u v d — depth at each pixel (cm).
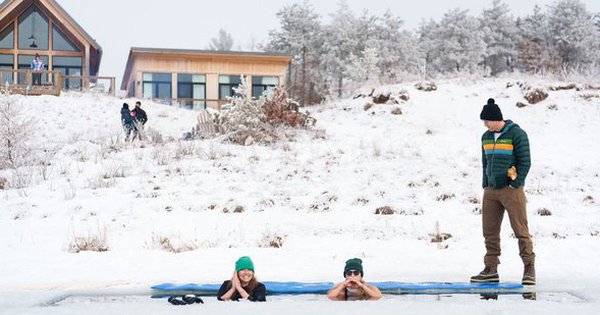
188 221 1434
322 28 6881
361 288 708
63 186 1802
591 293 724
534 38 7356
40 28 4128
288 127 2653
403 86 3722
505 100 3512
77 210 1545
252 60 4184
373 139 2628
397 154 2259
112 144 2392
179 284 778
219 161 2097
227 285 702
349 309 568
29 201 1636
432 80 4097
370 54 5100
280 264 1052
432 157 2220
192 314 548
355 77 5094
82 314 557
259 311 561
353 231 1349
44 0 3859
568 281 870
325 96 4572
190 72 4106
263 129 2519
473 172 1991
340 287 702
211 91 4138
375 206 1584
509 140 809
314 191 1753
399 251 1174
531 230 1320
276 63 4231
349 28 6638
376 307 581
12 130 2150
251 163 2088
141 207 1566
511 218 805
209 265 1036
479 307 580
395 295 735
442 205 1600
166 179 1869
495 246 827
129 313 560
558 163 2172
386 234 1316
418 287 735
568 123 3142
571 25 7131
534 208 1551
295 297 719
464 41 7075
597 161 2208
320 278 912
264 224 1405
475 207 1538
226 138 2462
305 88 4906
